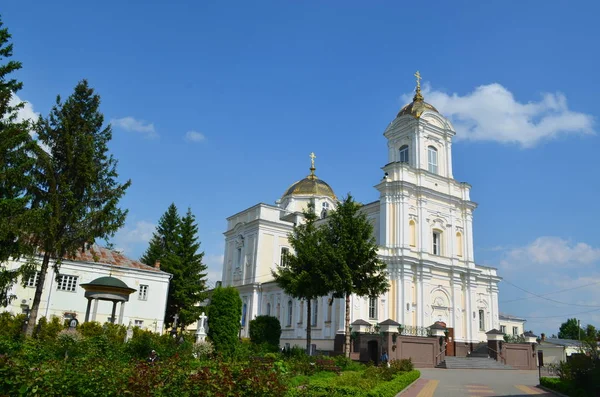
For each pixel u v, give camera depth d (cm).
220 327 3030
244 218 6444
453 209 5325
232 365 1270
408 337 3809
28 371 1044
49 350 2005
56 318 3188
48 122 3019
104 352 2195
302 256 3422
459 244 5334
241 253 6309
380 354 3697
